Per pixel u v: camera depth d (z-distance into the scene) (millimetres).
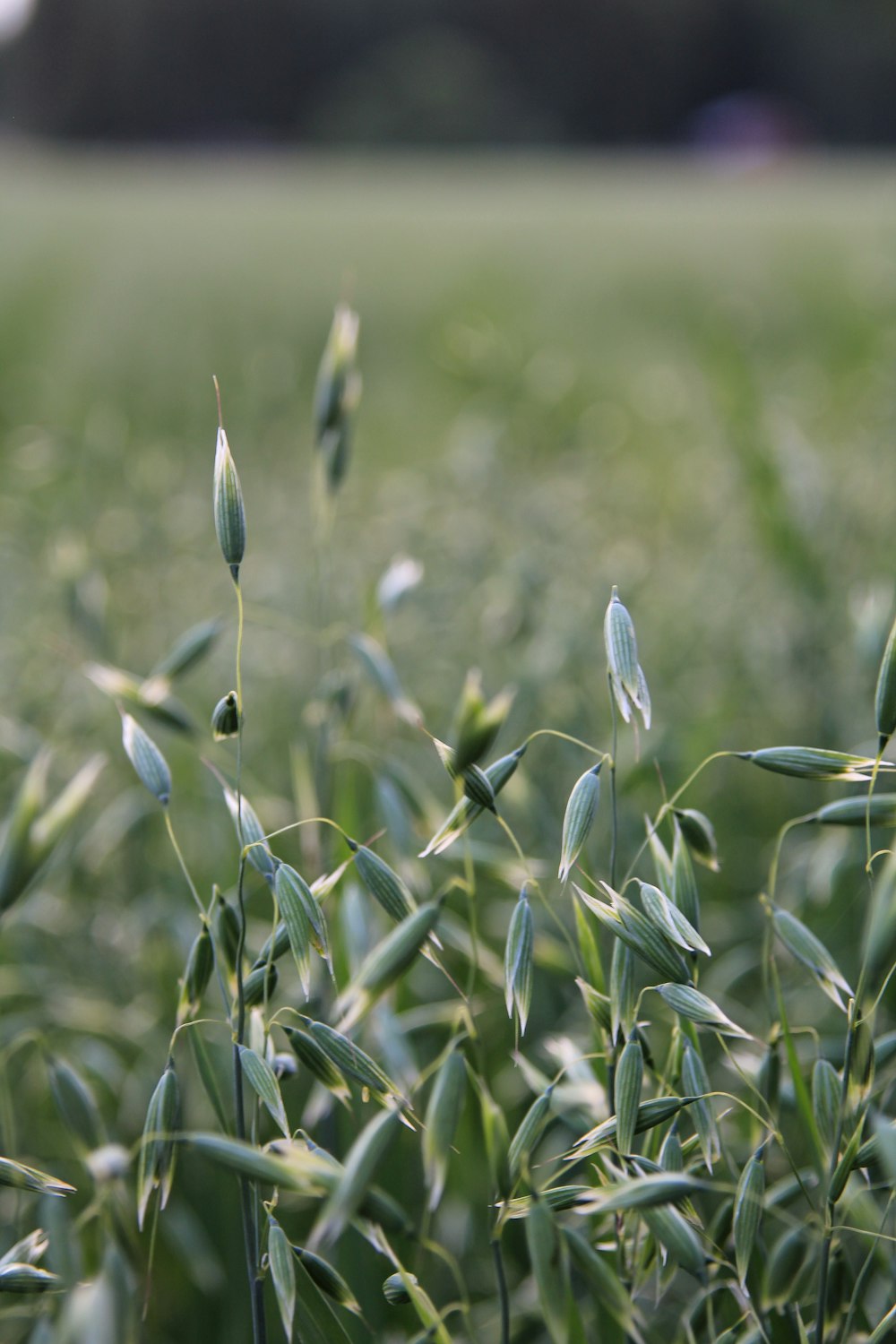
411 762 1085
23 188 14555
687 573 1518
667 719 1174
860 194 12336
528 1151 707
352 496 1951
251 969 725
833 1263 731
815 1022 890
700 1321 776
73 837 947
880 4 27969
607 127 31531
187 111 34000
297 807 968
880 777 985
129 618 1331
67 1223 725
